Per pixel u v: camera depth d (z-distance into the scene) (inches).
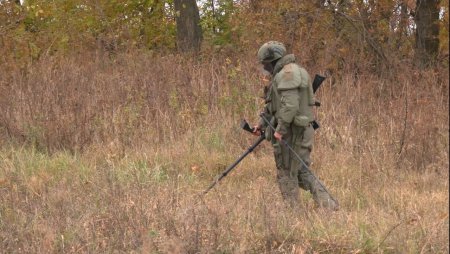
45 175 1225.4
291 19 1962.4
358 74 1718.8
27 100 1535.4
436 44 1775.3
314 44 1878.7
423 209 947.3
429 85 1396.4
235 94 1590.8
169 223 844.6
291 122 975.6
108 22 2731.3
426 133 1227.9
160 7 3127.5
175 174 1242.6
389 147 1298.0
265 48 973.8
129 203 925.2
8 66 1827.0
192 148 1418.6
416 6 1812.3
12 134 1472.7
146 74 1742.1
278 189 1088.8
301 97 971.9
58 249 848.9
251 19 1998.0
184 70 1760.6
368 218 922.7
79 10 2839.6
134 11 3107.8
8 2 2082.9
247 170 1288.1
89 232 864.3
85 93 1614.2
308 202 1039.0
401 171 1216.2
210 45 2273.6
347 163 1290.6
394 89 1572.3
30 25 2684.5
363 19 1910.7
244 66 1708.9
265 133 1013.2
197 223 813.9
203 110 1568.7
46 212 977.5
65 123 1461.6
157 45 3026.6
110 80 1697.8
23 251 826.2
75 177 1214.3
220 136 1482.5
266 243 837.2
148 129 1493.6
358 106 1477.6
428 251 793.6
